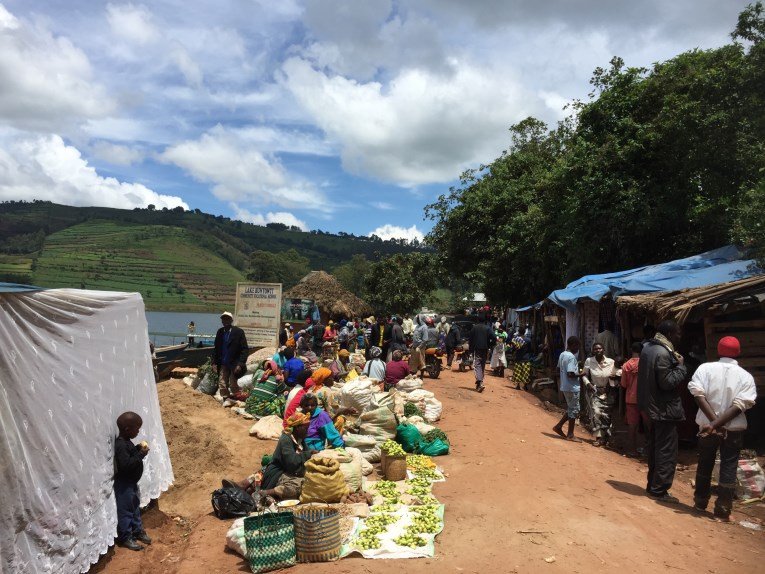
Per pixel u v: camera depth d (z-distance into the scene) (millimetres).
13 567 4684
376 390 11422
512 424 13055
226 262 148000
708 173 16391
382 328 20625
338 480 7219
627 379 11211
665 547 6258
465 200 36750
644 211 18016
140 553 6246
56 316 5527
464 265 38062
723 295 10617
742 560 6027
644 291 13992
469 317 38844
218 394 13055
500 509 7203
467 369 23406
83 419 5809
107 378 6426
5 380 4773
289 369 12258
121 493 6414
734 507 7973
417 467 8922
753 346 10883
